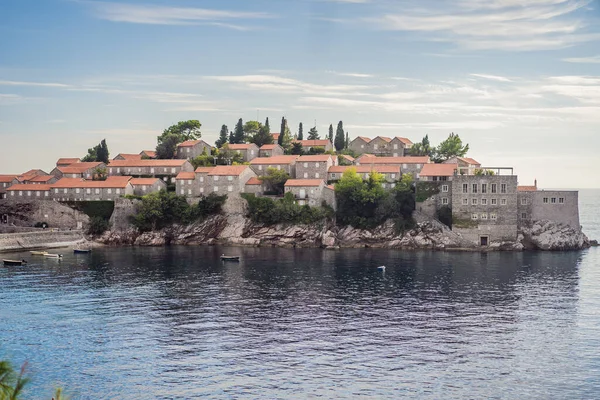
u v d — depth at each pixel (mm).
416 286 140250
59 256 182000
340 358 92250
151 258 182875
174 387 81625
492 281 146250
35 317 113250
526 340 100812
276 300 126750
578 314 115875
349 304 123500
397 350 95875
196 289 136875
